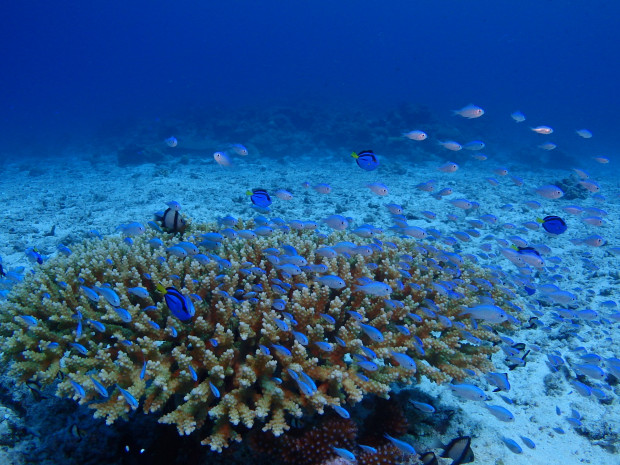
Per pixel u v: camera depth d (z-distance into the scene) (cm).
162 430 107
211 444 90
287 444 99
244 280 118
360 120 792
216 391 93
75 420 114
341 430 102
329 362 105
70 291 112
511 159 771
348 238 155
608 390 133
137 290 106
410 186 429
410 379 107
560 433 122
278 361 104
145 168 556
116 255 123
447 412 122
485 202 356
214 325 108
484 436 118
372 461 102
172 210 142
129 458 105
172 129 807
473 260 165
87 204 341
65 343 105
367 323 112
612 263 219
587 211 181
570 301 139
